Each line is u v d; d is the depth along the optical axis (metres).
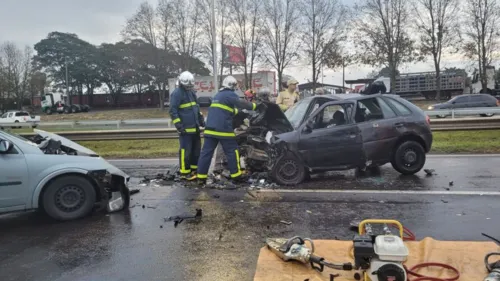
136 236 4.86
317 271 3.66
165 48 46.81
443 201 6.05
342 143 7.53
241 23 41.19
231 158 7.50
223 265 3.96
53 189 5.47
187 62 46.38
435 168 8.65
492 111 19.45
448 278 3.45
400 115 7.86
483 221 5.10
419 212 5.54
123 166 10.14
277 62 40.78
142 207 6.13
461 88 39.44
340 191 6.82
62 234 5.00
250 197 6.59
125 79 61.53
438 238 4.55
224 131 7.36
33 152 5.46
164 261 4.09
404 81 41.22
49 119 41.56
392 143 7.75
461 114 20.16
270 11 39.97
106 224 5.35
